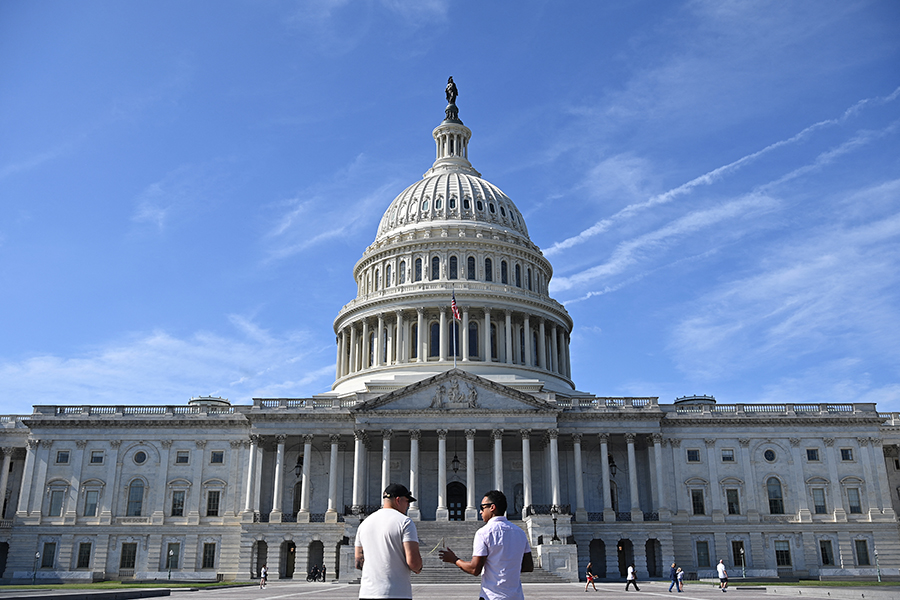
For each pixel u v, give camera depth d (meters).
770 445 94.12
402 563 11.62
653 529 87.38
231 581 83.94
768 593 55.91
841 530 90.69
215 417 94.00
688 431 94.50
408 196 127.19
